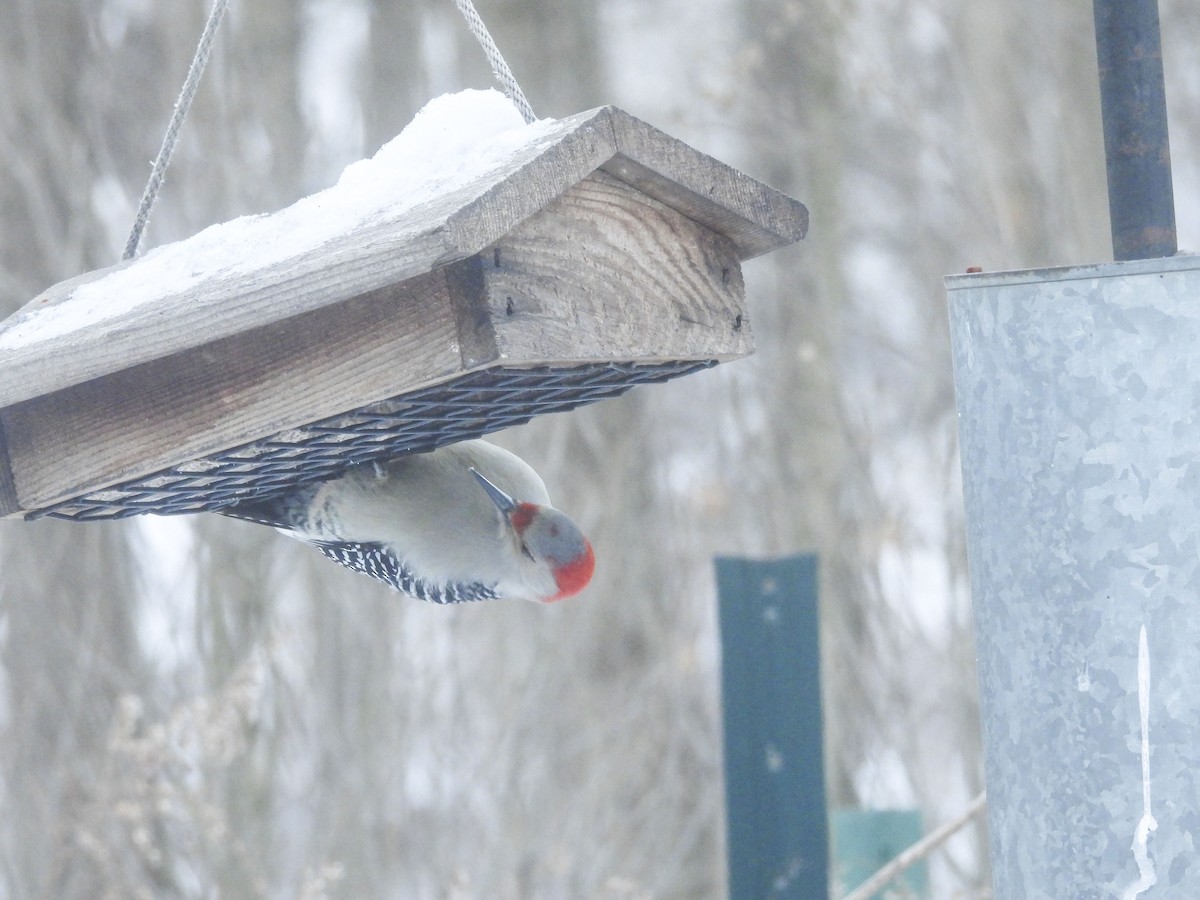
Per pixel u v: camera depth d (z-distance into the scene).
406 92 21.05
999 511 4.90
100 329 5.98
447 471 7.74
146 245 16.23
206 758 12.21
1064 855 4.77
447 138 5.89
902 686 15.58
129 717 11.86
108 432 6.26
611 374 6.23
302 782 14.68
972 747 15.20
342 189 6.00
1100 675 4.71
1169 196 5.23
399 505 7.64
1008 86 18.92
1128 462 4.69
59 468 6.38
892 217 23.77
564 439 16.50
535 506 7.84
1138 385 4.68
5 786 13.91
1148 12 5.21
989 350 4.91
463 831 14.39
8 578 14.63
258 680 12.81
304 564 14.55
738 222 6.04
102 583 14.74
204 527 14.21
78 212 15.30
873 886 8.52
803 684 8.12
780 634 8.16
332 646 14.50
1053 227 18.81
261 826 13.68
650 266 5.86
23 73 16.62
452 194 5.37
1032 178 18.64
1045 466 4.79
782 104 20.28
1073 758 4.75
